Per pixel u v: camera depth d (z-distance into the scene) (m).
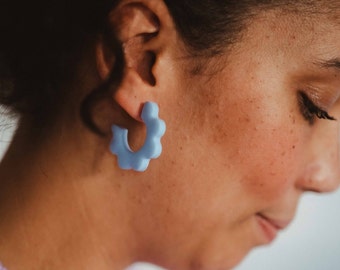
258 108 0.75
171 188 0.77
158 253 0.81
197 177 0.77
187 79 0.74
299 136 0.78
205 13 0.72
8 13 0.79
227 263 0.83
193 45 0.73
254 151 0.76
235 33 0.73
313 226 1.49
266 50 0.74
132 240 0.80
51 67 0.77
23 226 0.78
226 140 0.75
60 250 0.78
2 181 0.80
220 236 0.81
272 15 0.73
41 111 0.79
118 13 0.72
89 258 0.79
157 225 0.79
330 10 0.73
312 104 0.77
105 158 0.76
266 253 1.47
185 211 0.78
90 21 0.74
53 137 0.78
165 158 0.76
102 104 0.75
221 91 0.74
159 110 0.75
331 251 1.49
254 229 0.83
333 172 0.84
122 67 0.73
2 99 0.82
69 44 0.76
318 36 0.74
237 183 0.78
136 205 0.78
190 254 0.81
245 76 0.74
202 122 0.75
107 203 0.78
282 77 0.75
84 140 0.77
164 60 0.73
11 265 0.77
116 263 0.80
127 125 0.75
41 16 0.77
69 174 0.77
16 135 0.81
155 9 0.72
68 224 0.78
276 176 0.78
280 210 0.82
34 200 0.78
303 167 0.82
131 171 0.76
